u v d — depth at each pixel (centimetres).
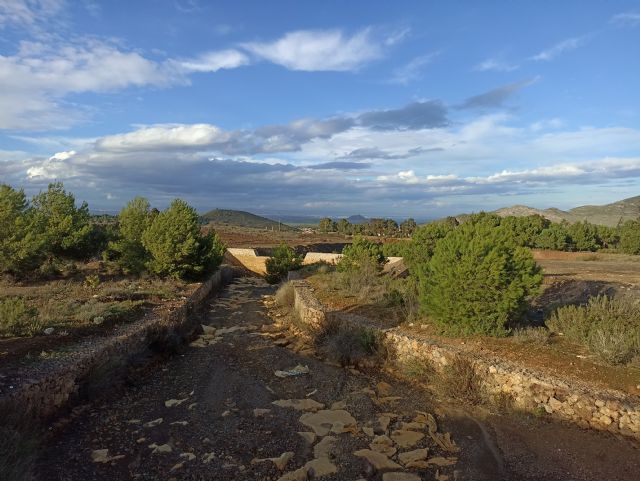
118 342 1033
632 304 1083
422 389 970
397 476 612
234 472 629
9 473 532
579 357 906
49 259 2383
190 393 959
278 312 1984
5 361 816
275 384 1028
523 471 638
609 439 696
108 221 6306
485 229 1200
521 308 1125
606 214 13800
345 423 798
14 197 2244
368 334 1205
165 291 1828
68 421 764
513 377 846
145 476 615
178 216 2294
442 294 1131
